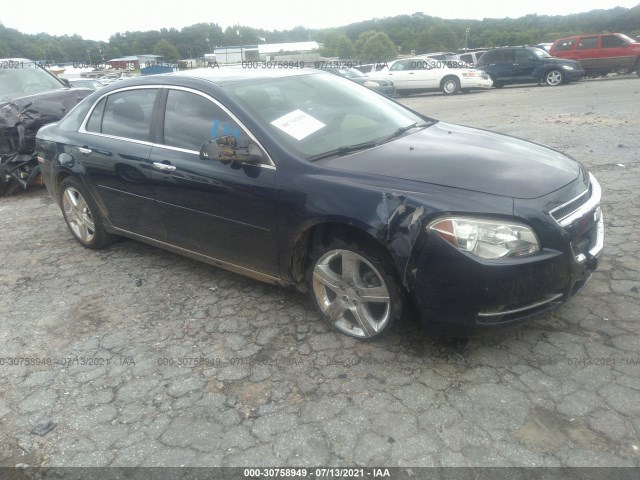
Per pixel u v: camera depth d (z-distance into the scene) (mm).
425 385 2826
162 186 3922
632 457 2295
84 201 4875
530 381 2789
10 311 4023
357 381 2906
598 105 11852
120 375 3141
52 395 3014
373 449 2451
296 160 3232
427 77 20047
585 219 2949
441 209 2729
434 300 2787
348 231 3043
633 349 2973
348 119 3830
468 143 3553
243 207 3434
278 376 3008
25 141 7070
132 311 3881
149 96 4137
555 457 2326
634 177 5938
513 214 2688
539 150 3543
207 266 4551
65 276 4578
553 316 3324
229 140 3404
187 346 3379
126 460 2512
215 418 2730
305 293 3635
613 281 3676
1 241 5598
